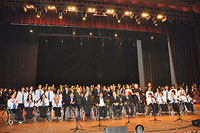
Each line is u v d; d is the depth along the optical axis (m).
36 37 12.56
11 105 6.53
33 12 10.78
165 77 14.49
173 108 7.92
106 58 16.41
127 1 9.89
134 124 5.79
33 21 10.72
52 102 7.30
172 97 8.22
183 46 14.01
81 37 13.95
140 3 10.22
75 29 12.80
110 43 16.22
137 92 8.23
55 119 7.51
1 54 11.40
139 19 11.77
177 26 14.09
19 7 10.24
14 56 11.95
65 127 5.53
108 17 11.91
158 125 5.50
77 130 5.00
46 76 15.06
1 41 11.40
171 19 11.97
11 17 10.50
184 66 13.73
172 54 13.84
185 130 4.72
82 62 15.90
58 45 15.42
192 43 13.59
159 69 14.49
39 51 15.05
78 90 7.92
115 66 16.50
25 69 12.12
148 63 14.38
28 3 9.25
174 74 13.73
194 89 11.16
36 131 4.95
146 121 6.33
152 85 14.06
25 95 7.23
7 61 11.70
